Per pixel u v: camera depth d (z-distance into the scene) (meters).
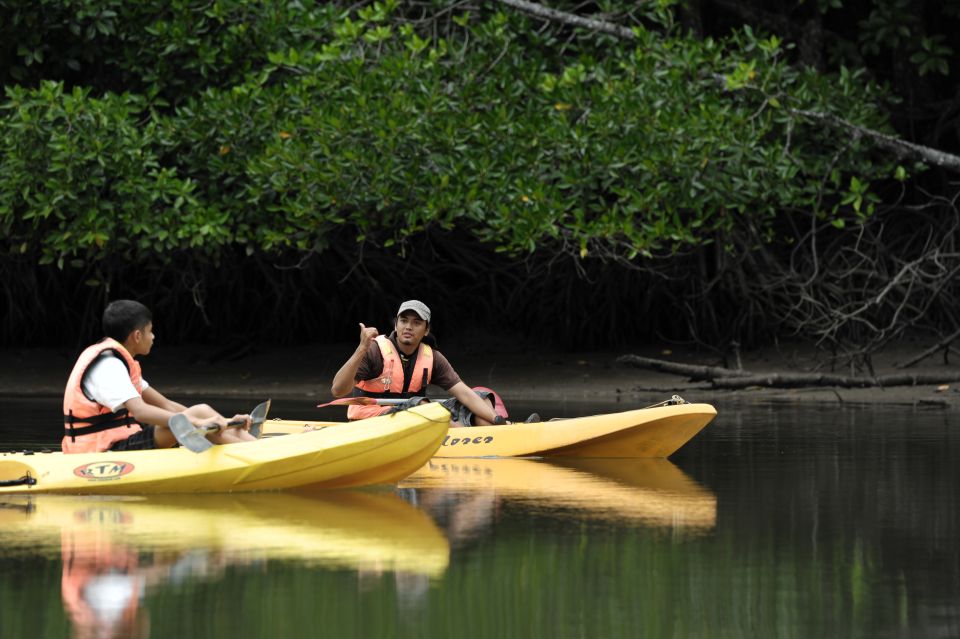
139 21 46.59
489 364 53.56
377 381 23.97
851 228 46.34
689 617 10.96
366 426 19.22
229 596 11.58
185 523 15.66
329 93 43.28
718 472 21.64
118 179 44.19
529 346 56.78
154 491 18.42
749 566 13.10
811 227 51.41
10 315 57.03
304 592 11.75
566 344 55.69
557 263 53.34
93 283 47.00
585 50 46.78
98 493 18.36
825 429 29.52
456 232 54.31
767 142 44.97
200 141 44.28
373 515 16.45
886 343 45.59
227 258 50.78
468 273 55.97
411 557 13.48
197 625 10.55
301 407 37.53
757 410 35.91
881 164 48.66
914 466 22.27
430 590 11.90
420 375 24.20
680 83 42.97
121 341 19.19
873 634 10.44
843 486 19.59
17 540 14.38
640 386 45.78
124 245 45.84
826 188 49.78
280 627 10.49
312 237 49.41
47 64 48.59
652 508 17.17
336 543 14.26
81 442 19.12
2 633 10.27
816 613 11.11
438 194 42.16
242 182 44.44
